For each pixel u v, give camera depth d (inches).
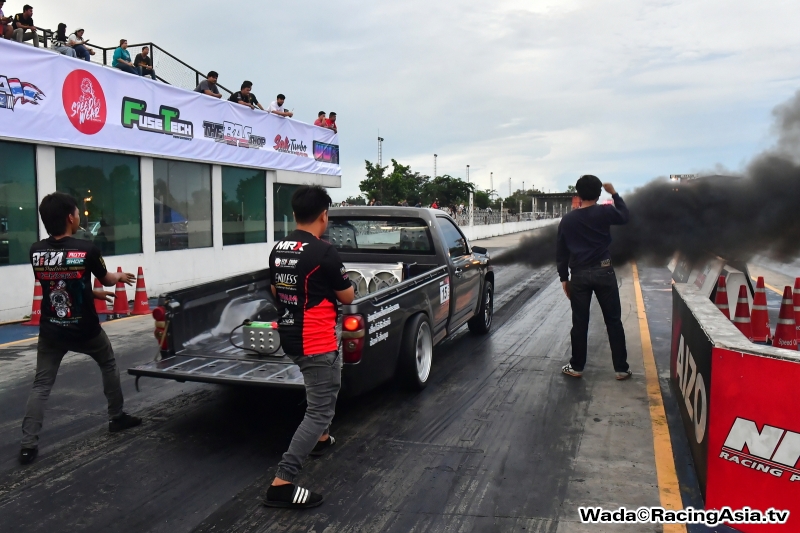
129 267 448.5
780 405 111.7
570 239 225.3
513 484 143.5
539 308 396.5
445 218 274.2
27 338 311.7
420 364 215.2
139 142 452.1
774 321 330.3
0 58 349.1
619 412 192.7
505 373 238.8
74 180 408.8
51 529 125.0
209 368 177.8
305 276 132.3
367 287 246.7
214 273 541.6
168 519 128.9
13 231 367.6
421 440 170.9
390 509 132.1
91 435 176.4
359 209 259.6
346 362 167.9
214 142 534.0
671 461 155.5
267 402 207.0
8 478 148.3
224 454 163.0
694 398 150.9
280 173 637.9
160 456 161.6
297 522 127.2
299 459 133.3
